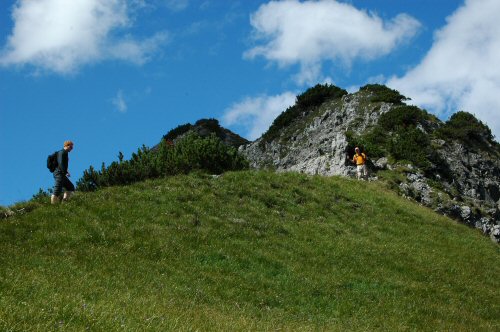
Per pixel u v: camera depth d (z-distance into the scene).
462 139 62.59
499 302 24.34
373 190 40.16
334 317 18.83
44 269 16.59
